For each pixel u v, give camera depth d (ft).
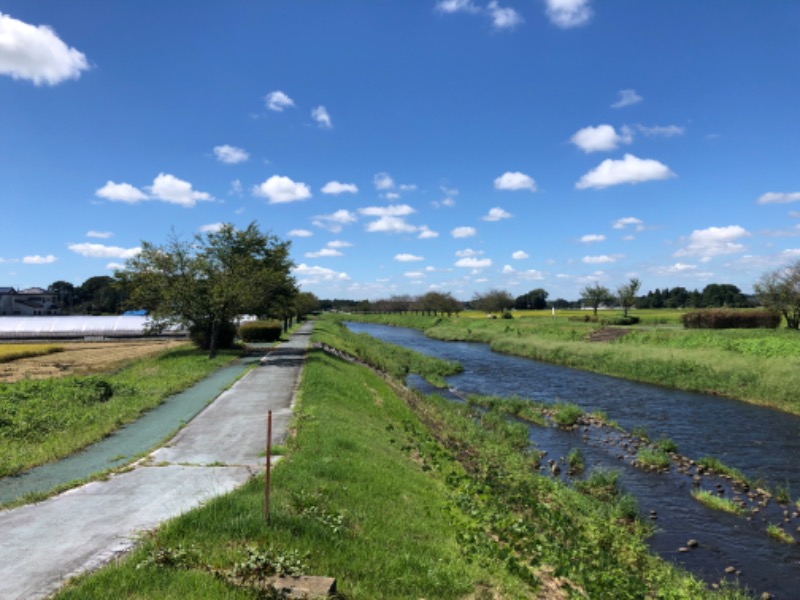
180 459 31.99
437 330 245.45
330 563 18.15
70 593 14.66
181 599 14.28
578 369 119.03
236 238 112.27
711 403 79.51
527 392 89.56
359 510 23.59
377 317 431.84
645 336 136.67
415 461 39.14
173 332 179.42
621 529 30.68
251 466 30.35
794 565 30.68
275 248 116.26
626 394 87.35
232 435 38.17
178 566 16.30
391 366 111.65
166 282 93.25
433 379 99.40
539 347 144.87
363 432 41.34
